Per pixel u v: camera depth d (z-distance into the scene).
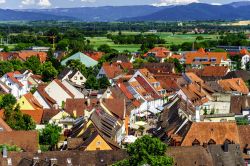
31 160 116.12
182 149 117.12
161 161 101.12
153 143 104.75
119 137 161.50
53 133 150.50
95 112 151.88
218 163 116.62
